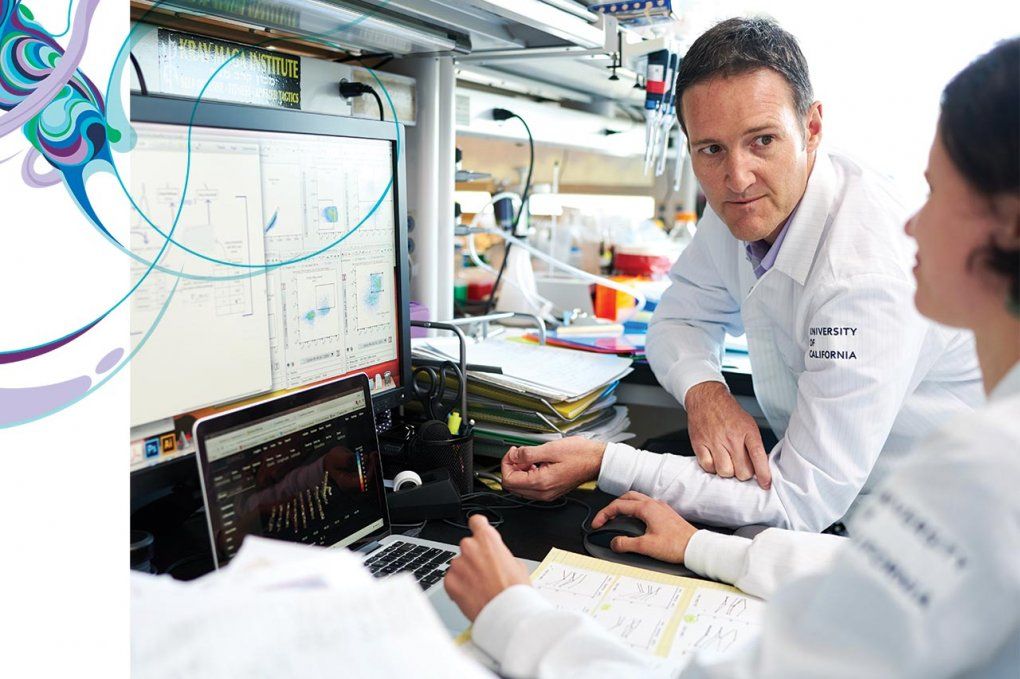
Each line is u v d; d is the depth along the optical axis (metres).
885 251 1.19
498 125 2.07
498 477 1.40
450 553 1.04
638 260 2.59
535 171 2.72
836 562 0.55
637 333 2.05
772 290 1.35
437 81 1.68
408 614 0.49
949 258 0.56
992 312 0.56
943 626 0.48
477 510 1.24
